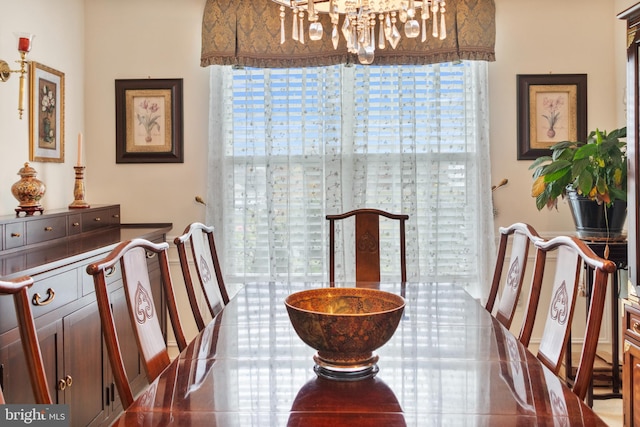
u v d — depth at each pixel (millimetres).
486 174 3066
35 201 2283
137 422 902
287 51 3035
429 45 2994
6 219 1978
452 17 2986
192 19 3207
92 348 2053
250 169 3135
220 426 885
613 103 3127
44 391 948
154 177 3227
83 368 1972
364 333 1080
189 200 3227
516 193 3180
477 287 3119
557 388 1065
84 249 2055
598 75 3139
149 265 2740
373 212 2514
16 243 2010
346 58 2996
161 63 3209
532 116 3154
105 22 3201
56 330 1760
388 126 3125
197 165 3229
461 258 3154
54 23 2812
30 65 2557
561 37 3152
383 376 1138
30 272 1577
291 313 1134
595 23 3139
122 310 2361
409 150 3092
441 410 951
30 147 2562
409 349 1338
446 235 3150
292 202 3146
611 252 2488
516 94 3168
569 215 3162
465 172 3133
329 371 1153
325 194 3111
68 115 2986
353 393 1038
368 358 1160
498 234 3176
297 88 3121
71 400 1872
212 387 1074
